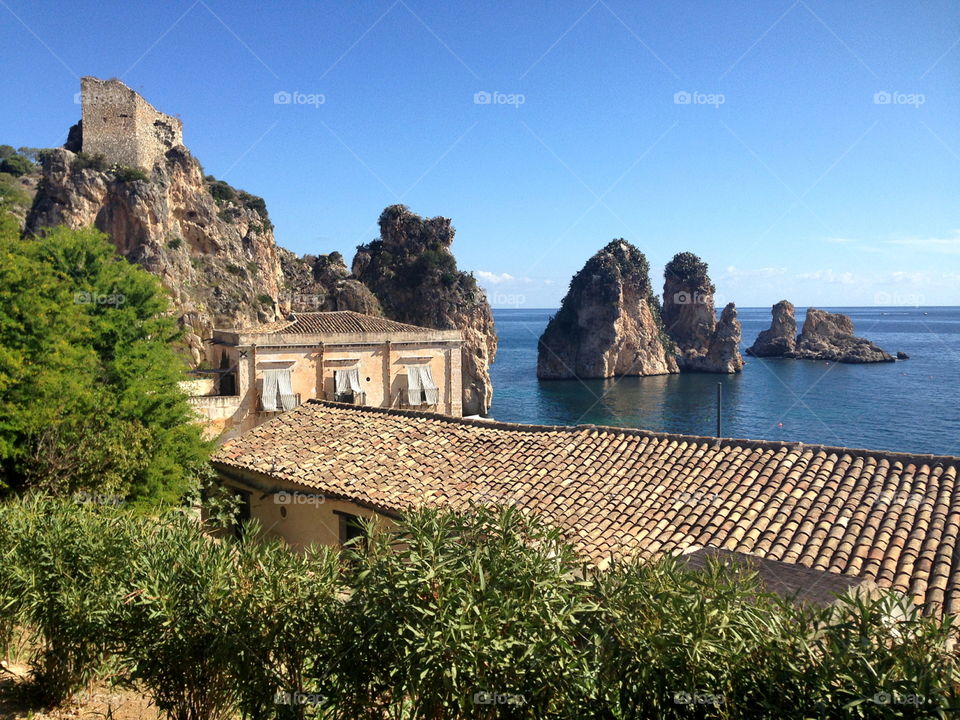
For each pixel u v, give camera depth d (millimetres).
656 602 6840
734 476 15312
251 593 8492
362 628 7383
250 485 21625
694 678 6297
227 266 83812
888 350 178875
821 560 11883
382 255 115562
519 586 7062
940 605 10336
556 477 16750
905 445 71312
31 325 19500
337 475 18812
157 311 26625
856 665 5953
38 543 11188
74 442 19141
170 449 21406
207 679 8781
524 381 139250
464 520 7949
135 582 9445
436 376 43094
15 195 69562
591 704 6629
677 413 97438
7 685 11203
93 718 10273
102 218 71938
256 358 38094
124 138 77688
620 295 143750
